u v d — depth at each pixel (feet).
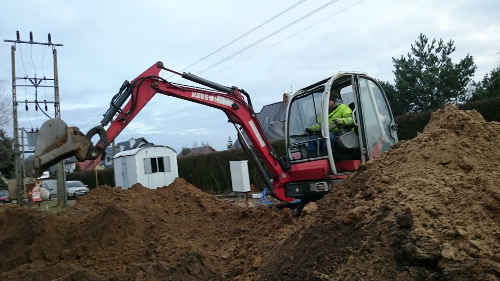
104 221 18.84
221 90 26.16
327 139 22.99
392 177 12.67
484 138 13.46
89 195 25.16
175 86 23.65
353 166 23.39
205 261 15.83
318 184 23.65
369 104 24.11
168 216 22.77
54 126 18.81
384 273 9.37
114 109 21.39
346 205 12.64
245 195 49.90
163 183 65.41
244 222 20.13
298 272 11.00
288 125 26.55
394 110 59.77
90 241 18.02
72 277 15.16
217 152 75.51
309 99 25.36
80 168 169.78
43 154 18.71
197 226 21.12
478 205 10.32
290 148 26.32
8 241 19.26
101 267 16.44
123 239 18.25
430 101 57.57
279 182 26.07
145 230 19.56
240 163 49.65
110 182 108.47
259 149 26.22
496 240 9.39
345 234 11.20
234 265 15.38
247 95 27.09
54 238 18.74
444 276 8.60
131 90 21.98
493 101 42.37
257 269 13.75
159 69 23.27
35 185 58.59
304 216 14.25
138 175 62.85
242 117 26.16
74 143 18.62
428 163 12.66
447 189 10.96
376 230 10.46
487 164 12.14
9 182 66.69
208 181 77.56
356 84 23.75
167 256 16.53
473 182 11.23
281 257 12.85
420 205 10.59
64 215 21.54
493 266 8.38
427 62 58.80
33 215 20.39
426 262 9.15
